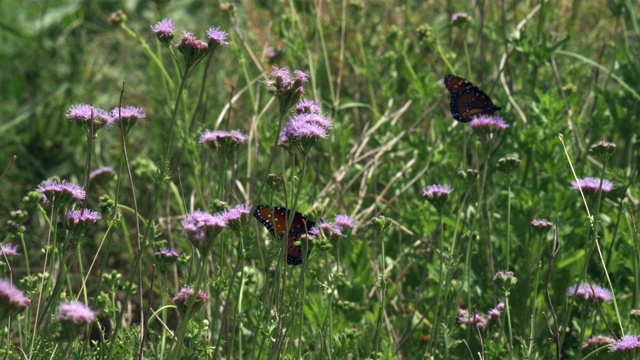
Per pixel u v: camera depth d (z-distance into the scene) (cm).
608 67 1134
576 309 776
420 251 852
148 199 1042
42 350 554
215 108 1099
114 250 998
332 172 920
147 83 1295
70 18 1423
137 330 609
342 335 639
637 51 989
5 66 1320
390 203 923
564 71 1097
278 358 555
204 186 915
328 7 1173
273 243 580
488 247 812
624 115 932
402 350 764
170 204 1024
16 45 1362
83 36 1326
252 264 823
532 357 639
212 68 1184
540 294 783
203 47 530
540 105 869
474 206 849
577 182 629
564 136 862
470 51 1163
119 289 919
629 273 807
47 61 1333
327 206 916
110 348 546
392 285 805
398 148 1013
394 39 1020
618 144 1004
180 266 922
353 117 1130
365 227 891
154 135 1098
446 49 1177
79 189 552
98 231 1027
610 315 744
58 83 1290
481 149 895
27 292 612
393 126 1012
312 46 1125
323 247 572
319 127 539
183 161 1100
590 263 809
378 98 1134
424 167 956
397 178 956
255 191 925
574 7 1106
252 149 1000
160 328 862
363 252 788
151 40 1315
